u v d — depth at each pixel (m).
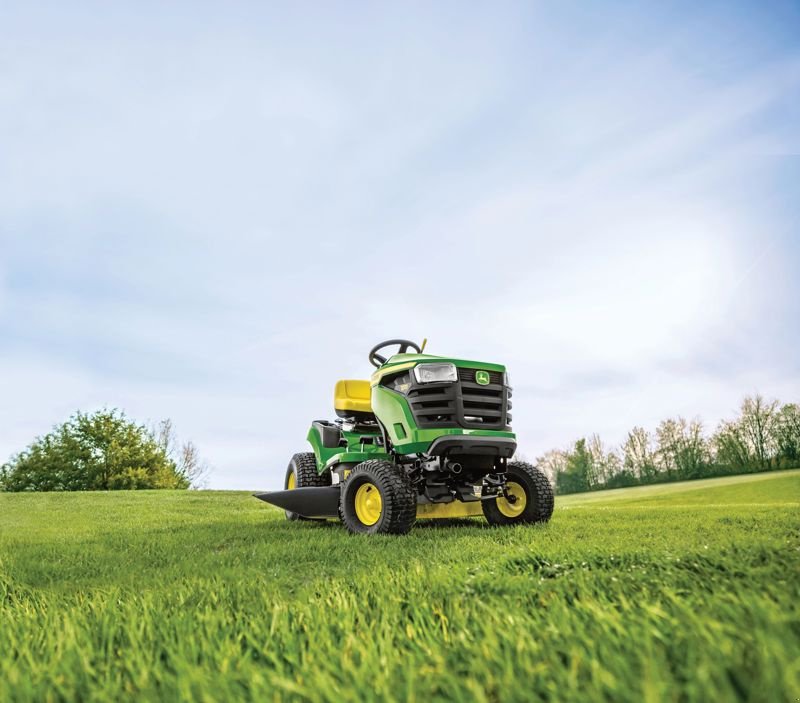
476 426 4.86
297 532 5.19
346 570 3.03
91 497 12.04
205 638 1.72
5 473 26.28
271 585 2.56
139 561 3.85
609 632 1.40
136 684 1.37
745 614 1.44
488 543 3.72
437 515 5.02
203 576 2.97
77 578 3.39
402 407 4.94
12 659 1.64
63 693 1.33
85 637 1.77
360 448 5.75
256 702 1.18
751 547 2.48
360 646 1.50
